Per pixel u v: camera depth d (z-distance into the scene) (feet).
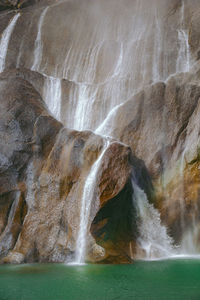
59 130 39.01
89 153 35.45
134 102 41.73
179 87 40.88
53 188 35.88
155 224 35.42
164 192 36.78
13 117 38.70
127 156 32.96
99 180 32.30
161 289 22.66
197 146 35.32
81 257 31.63
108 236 32.12
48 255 32.73
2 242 34.04
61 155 37.06
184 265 29.96
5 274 27.17
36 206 35.78
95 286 23.58
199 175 35.09
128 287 23.07
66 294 21.68
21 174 37.60
